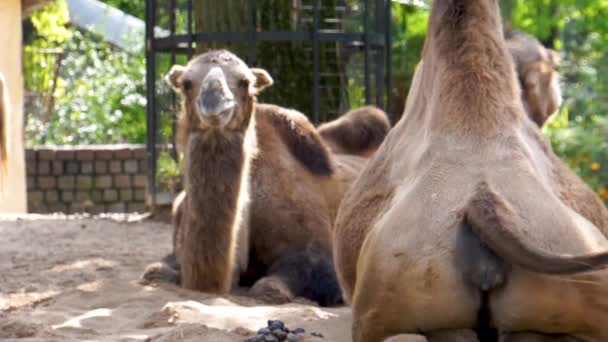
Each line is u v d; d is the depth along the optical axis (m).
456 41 9.24
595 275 8.16
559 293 8.05
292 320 12.63
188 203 14.80
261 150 16.09
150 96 24.55
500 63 9.20
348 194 10.13
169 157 24.59
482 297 8.11
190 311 12.74
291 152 16.48
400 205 8.66
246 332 11.50
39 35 47.44
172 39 23.77
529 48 14.21
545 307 8.04
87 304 14.36
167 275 15.70
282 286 14.97
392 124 25.12
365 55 23.72
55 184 37.72
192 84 14.80
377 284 8.52
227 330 11.70
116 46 52.25
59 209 37.72
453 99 8.98
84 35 51.94
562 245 8.18
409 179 8.96
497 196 8.23
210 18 23.45
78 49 50.16
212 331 11.33
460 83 9.02
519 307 8.02
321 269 15.52
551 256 7.70
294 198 15.97
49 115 45.19
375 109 18.56
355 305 8.94
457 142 8.78
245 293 15.19
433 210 8.40
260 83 15.68
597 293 8.16
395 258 8.39
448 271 8.12
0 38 32.16
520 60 14.09
